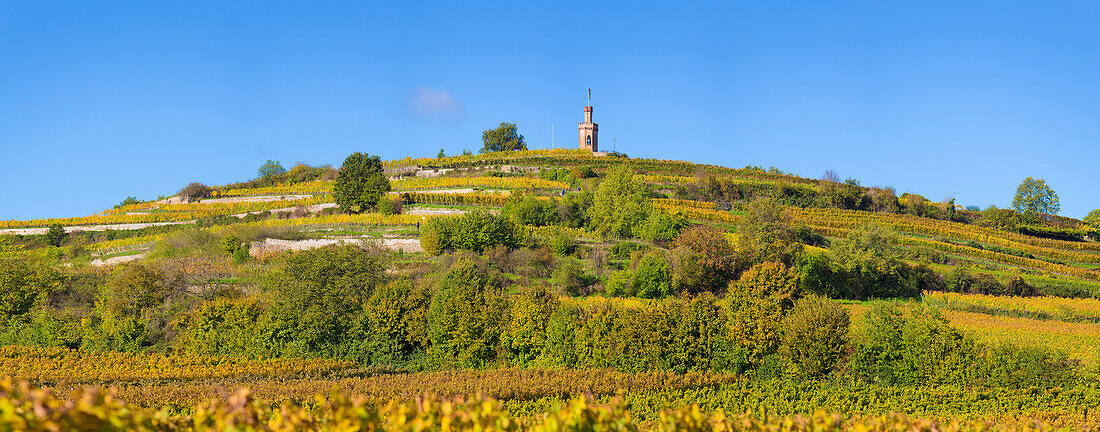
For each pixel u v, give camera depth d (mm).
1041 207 106125
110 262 74875
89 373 41500
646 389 37219
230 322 50562
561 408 13500
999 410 35281
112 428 9695
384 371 45750
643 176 107688
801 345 41156
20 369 42031
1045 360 37781
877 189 105438
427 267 65562
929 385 38594
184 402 32969
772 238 66875
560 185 105312
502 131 143500
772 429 15531
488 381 37625
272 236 77188
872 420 16844
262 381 39469
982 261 78875
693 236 64562
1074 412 34750
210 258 68812
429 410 12211
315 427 11984
